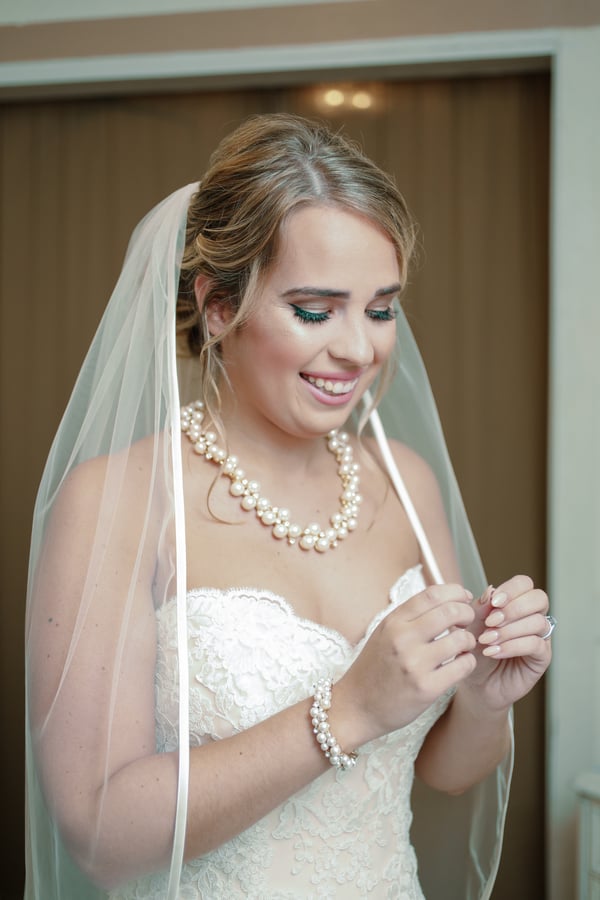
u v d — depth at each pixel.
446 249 2.81
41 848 1.13
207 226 1.23
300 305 1.15
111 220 3.00
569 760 2.46
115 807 1.03
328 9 2.40
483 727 1.30
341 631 1.25
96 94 2.97
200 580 1.20
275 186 1.13
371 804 1.22
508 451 2.78
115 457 1.16
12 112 3.05
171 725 1.14
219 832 1.05
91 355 1.30
